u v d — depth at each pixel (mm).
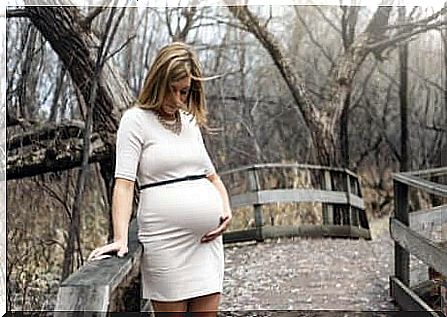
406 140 5199
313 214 5387
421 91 5145
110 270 1554
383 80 5230
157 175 1943
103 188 4957
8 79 4895
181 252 1968
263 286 4461
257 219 5324
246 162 5348
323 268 4781
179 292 1966
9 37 4883
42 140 4930
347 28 5223
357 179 5316
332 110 5277
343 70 5246
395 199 3861
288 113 5324
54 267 4934
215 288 2037
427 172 4809
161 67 1882
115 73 4957
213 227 2012
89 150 4938
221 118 5305
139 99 1962
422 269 3830
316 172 5355
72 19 4855
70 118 4938
